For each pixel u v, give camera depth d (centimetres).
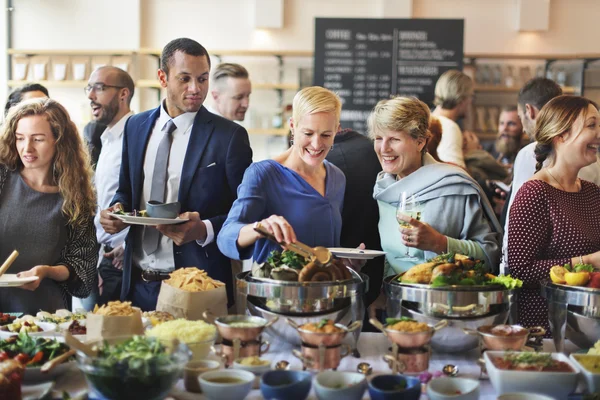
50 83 770
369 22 711
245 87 479
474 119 778
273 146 803
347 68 714
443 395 170
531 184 256
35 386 179
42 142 281
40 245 283
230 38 811
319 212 262
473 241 264
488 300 212
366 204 295
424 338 196
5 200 285
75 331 228
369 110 714
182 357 175
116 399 170
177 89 303
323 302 211
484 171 498
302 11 809
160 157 306
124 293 310
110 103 420
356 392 175
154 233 301
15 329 230
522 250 251
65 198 285
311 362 195
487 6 800
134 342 180
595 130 254
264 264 227
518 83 777
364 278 232
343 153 302
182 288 230
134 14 802
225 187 307
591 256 242
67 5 801
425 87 709
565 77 779
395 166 273
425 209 268
